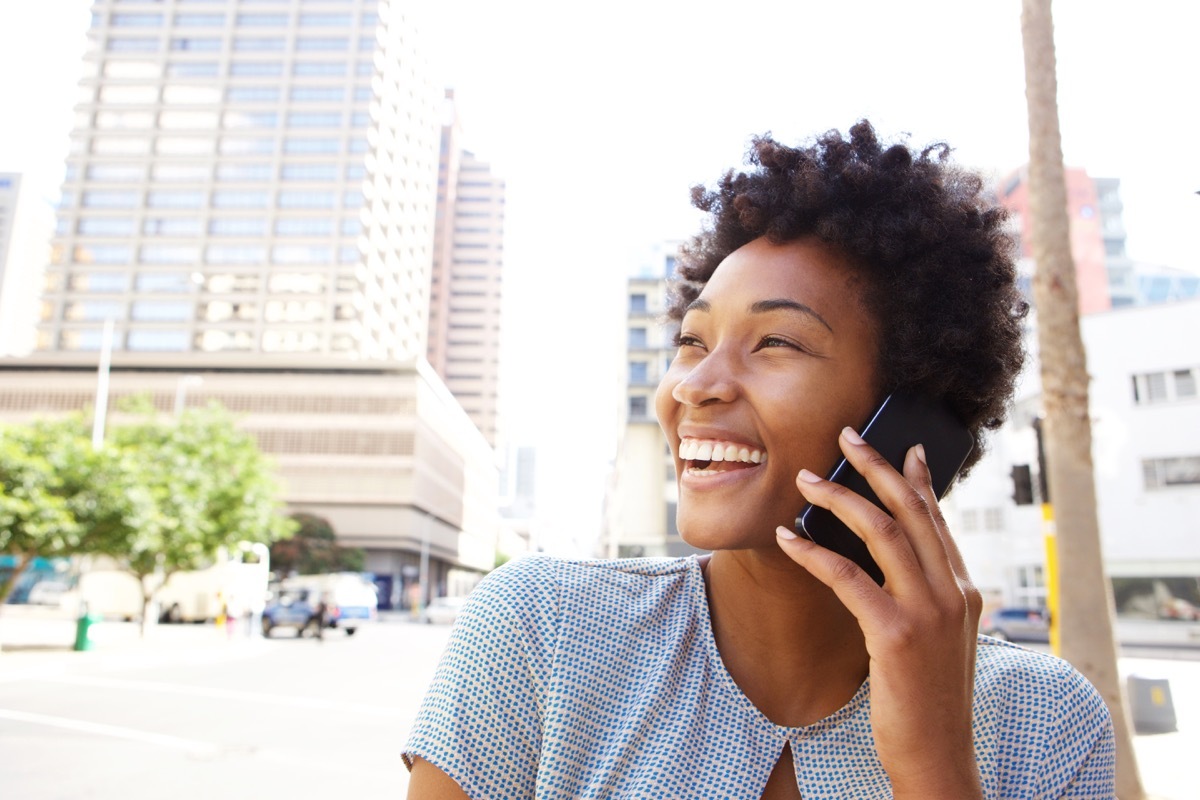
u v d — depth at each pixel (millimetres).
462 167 138375
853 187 1036
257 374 70938
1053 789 957
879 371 1006
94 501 19672
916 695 769
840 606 978
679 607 1015
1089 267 51250
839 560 816
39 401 69500
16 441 20625
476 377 130625
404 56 92250
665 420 1055
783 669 987
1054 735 983
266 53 82500
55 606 47781
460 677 919
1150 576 28469
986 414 1161
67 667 16281
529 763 897
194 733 9070
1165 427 28844
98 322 76750
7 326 136250
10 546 18406
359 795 6277
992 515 32375
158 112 80750
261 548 31578
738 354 984
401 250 93000
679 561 1092
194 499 27141
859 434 991
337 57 82688
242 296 77500
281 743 8469
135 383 70062
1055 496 5871
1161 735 9094
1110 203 53469
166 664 18172
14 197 139375
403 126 92875
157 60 81875
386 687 13750
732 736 910
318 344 76625
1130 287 52156
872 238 992
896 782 773
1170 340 29031
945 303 1038
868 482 880
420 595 68500
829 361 973
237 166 80125
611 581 1017
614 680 925
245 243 78625
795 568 953
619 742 881
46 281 77062
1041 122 6094
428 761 884
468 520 99750
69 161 79375
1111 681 5586
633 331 58375
